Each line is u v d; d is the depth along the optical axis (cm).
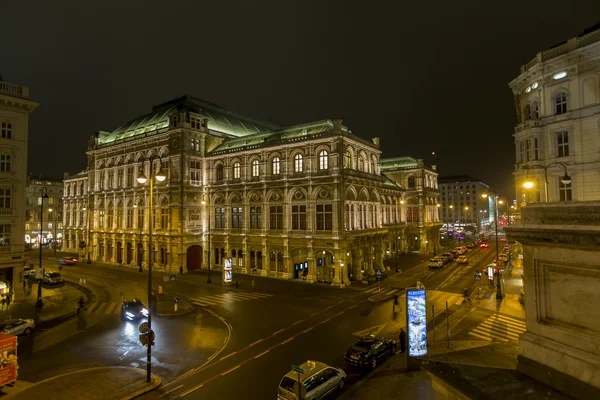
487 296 3900
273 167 5438
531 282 653
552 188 3030
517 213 3356
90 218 7575
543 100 3128
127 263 6750
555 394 564
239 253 5731
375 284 4675
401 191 8169
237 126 7312
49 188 10756
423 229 8031
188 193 5975
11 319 2852
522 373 645
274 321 3100
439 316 3189
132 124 7506
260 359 2258
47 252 8919
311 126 5294
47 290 4484
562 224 595
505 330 2762
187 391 1853
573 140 2912
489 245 9781
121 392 1817
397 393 1152
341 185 4672
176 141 6000
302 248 4972
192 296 4088
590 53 2825
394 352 2303
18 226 3969
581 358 548
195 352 2392
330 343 2534
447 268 5919
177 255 5862
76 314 3362
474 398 600
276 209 5309
